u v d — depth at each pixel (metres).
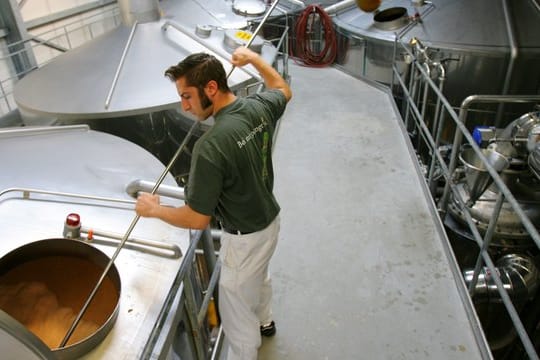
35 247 1.06
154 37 2.54
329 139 3.24
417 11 3.87
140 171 1.55
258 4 4.38
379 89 4.14
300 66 4.77
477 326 1.68
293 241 2.21
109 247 1.17
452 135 3.70
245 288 1.30
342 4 4.62
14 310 1.00
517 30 3.34
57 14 3.72
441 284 1.93
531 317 2.66
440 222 2.25
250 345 1.39
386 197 2.56
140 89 2.23
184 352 1.56
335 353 1.64
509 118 3.47
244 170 1.10
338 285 1.94
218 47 2.65
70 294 1.05
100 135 1.83
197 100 1.06
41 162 1.55
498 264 2.58
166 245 1.18
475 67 3.38
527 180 2.59
